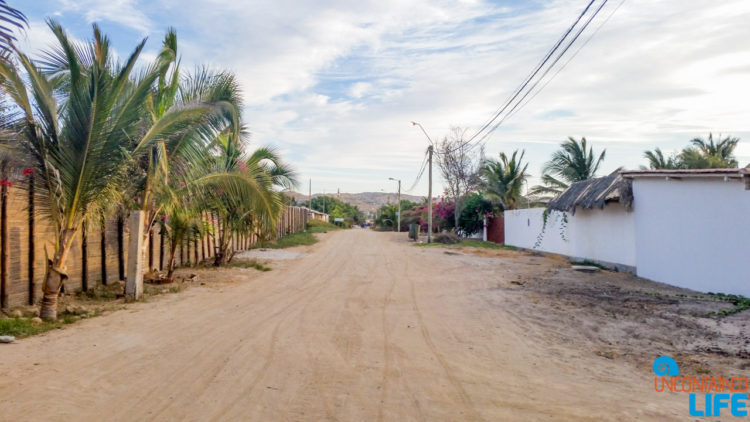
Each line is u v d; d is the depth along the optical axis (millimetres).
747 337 7305
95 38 8219
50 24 7605
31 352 6086
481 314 9188
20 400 4500
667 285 12836
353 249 24531
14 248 8234
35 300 8758
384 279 13992
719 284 10961
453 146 36500
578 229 19203
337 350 6578
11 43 4172
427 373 5711
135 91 8438
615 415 4508
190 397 4762
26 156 7539
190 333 7285
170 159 10273
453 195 37062
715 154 30531
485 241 32938
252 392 4945
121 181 9211
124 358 5945
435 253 22328
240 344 6734
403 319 8703
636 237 14539
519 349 6848
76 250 10070
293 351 6465
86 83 7832
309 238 31375
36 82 7383
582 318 8766
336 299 10617
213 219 15547
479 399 4895
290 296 10898
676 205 12578
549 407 4695
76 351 6188
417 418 4391
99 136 8000
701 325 8047
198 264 16297
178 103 9633
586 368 6027
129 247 10109
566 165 32500
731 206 10602
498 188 34719
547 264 18031
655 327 8008
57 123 7777
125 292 10031
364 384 5273
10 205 8094
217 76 10766
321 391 5023
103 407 4441
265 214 12227
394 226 58438
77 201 8078
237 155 13531
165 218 12586
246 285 12422
